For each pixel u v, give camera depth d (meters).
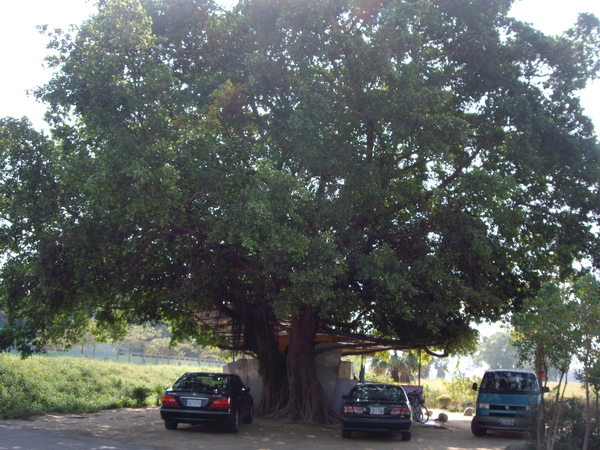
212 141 13.05
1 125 13.57
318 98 13.48
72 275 14.11
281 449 11.30
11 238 13.80
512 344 9.80
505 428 14.73
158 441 11.69
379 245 15.16
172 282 16.17
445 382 32.84
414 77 14.59
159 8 16.34
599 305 8.65
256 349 20.62
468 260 14.80
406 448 12.24
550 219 16.97
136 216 12.66
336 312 14.89
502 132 15.77
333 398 20.91
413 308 14.26
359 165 14.11
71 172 12.32
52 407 17.59
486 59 16.17
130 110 12.27
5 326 15.62
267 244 11.66
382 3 14.94
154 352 59.50
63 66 12.80
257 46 15.51
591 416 10.26
